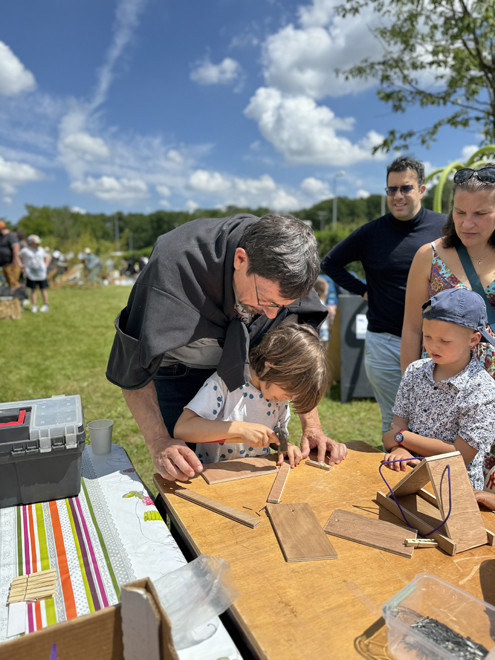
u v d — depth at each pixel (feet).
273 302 4.48
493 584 3.32
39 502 4.42
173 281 4.65
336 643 2.72
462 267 6.10
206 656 2.75
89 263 67.00
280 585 3.21
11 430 4.18
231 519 4.04
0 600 3.24
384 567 3.43
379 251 9.16
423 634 2.68
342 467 5.08
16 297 34.88
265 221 4.42
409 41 20.66
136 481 4.83
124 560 3.63
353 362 16.37
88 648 2.43
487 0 16.81
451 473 3.92
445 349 4.97
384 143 22.82
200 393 5.41
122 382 4.98
